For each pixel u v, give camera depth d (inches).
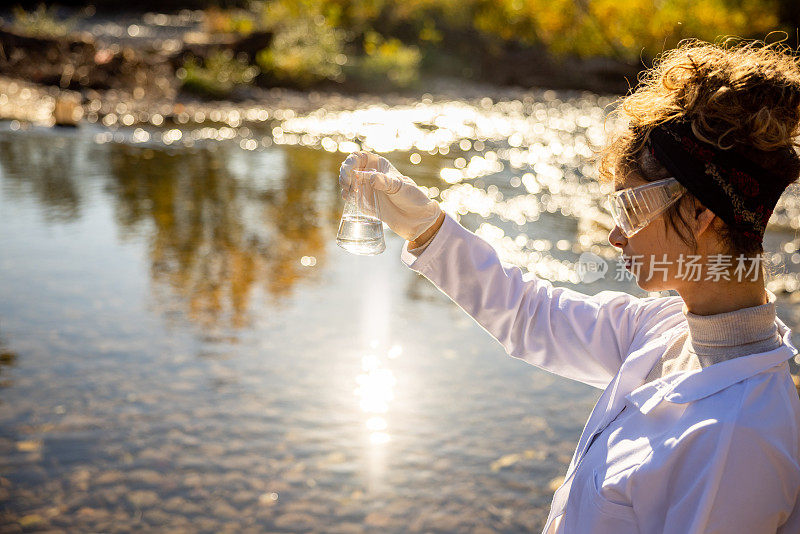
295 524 132.6
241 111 660.1
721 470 39.1
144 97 672.4
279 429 160.6
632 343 52.6
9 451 148.2
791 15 934.4
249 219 321.1
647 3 978.1
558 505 49.6
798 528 40.5
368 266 266.7
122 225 301.0
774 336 42.7
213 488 140.9
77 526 129.5
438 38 981.8
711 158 40.2
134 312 215.0
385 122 638.5
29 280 234.1
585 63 989.2
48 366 181.0
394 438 159.0
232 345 197.9
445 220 56.6
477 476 147.5
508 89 914.1
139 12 1111.0
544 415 170.4
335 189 386.9
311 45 845.8
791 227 330.0
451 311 228.5
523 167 468.4
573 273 272.8
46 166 396.5
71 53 708.0
